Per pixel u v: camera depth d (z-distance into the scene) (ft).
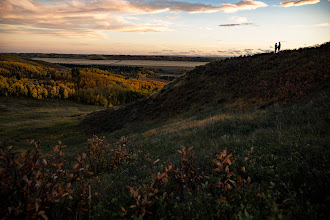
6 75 622.95
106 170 20.25
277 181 9.18
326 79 35.83
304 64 49.19
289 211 6.43
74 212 8.32
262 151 14.38
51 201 6.95
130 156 23.20
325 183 7.43
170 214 7.97
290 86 40.37
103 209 9.27
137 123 84.17
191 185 10.25
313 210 6.02
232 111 45.09
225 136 23.43
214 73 82.89
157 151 25.31
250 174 10.78
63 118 208.03
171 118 69.26
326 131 15.70
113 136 76.07
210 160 13.61
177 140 31.04
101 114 146.30
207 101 64.95
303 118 21.97
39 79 655.76
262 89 49.37
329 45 53.06
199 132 31.63
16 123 187.93
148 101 104.94
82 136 105.19
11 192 6.92
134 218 7.42
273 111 31.48
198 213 7.66
